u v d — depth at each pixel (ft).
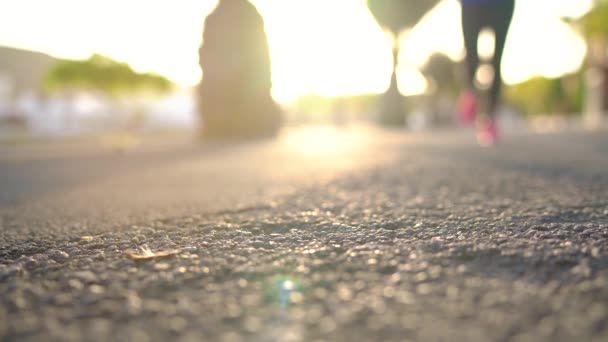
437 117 88.02
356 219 6.37
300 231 5.75
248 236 5.61
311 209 7.32
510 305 3.22
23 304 3.52
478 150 19.79
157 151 28.35
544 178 10.34
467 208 6.98
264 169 15.14
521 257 4.25
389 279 3.81
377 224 5.98
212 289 3.72
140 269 4.33
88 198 10.14
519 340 2.73
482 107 20.06
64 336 2.98
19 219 7.77
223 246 5.10
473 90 17.49
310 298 3.47
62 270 4.39
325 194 9.00
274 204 7.98
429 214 6.57
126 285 3.87
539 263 4.09
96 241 5.70
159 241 5.52
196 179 13.09
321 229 5.83
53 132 68.69
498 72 15.97
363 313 3.17
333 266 4.20
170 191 10.73
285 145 28.91
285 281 3.84
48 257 4.92
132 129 75.31
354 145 26.84
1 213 8.50
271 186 10.76
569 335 2.77
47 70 88.79
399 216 6.48
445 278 3.79
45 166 20.54
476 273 3.89
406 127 61.41
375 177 11.57
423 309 3.20
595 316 3.00
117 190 11.34
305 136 42.83
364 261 4.31
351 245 4.93
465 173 11.80
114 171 16.76
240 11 39.73
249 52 40.24
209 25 40.16
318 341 2.81
